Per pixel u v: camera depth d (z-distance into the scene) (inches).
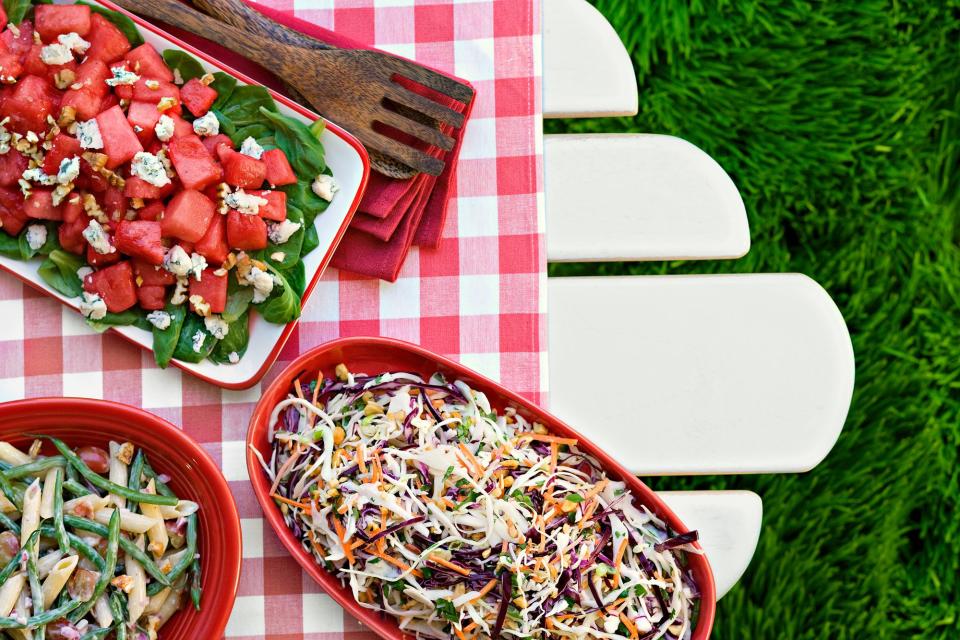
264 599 45.6
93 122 41.1
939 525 70.3
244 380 44.7
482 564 41.1
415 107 45.0
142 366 46.6
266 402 42.6
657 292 48.4
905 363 69.9
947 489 70.0
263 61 45.1
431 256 47.5
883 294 70.5
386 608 42.4
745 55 68.4
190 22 44.8
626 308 48.3
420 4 47.8
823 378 48.3
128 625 41.7
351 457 42.9
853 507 70.1
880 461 69.9
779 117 68.9
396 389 44.7
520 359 47.3
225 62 46.9
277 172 43.1
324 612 45.7
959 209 70.8
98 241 41.8
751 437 48.1
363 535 41.1
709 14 67.8
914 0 68.8
